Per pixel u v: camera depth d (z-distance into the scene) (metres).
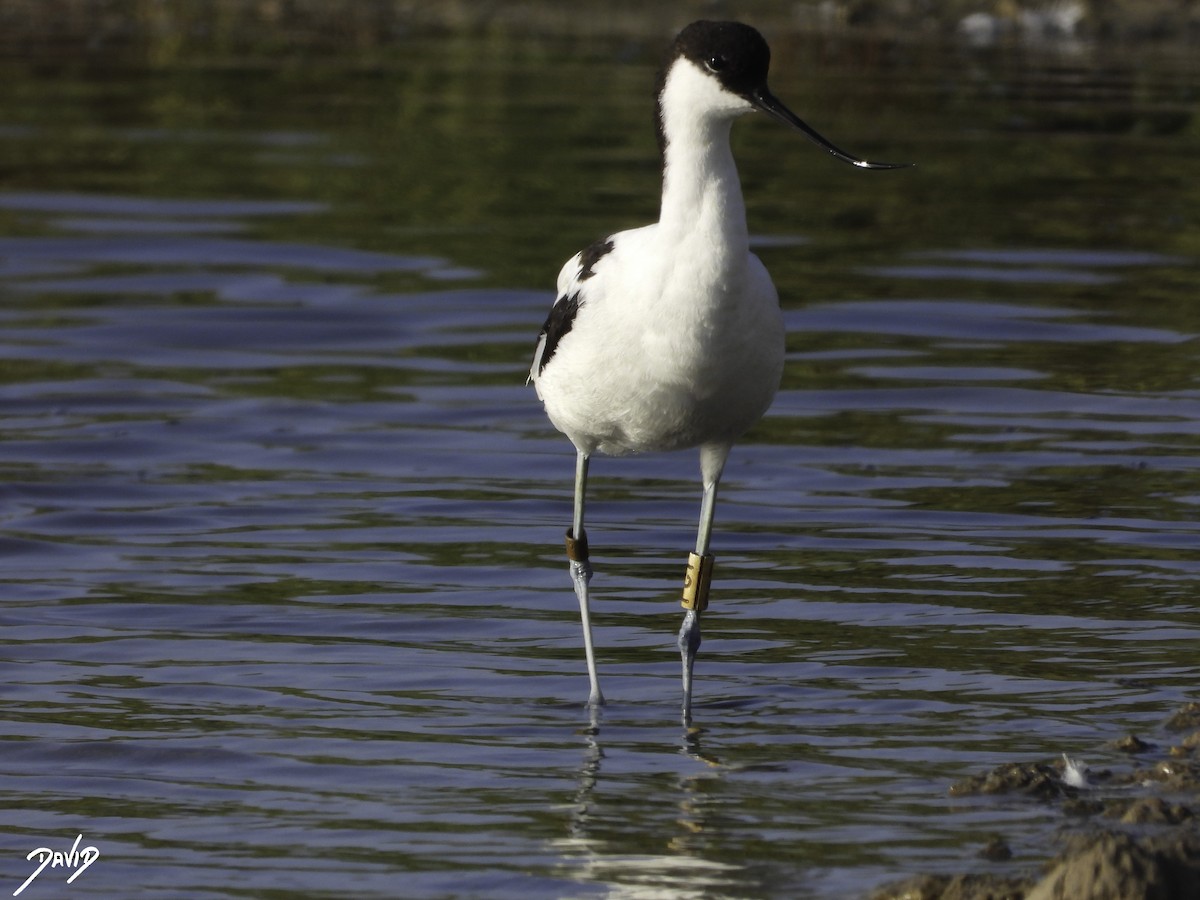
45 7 31.27
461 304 17.14
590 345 8.95
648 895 7.07
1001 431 13.96
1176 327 16.42
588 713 9.19
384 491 12.78
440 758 8.55
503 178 21.00
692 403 8.96
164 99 24.97
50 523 12.02
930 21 29.38
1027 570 11.17
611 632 10.37
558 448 13.78
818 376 15.26
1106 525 11.95
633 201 19.98
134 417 14.23
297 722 9.02
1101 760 8.34
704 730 8.90
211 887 7.20
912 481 12.92
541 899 7.06
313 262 18.34
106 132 23.12
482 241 18.84
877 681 9.52
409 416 14.40
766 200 20.52
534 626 10.47
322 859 7.45
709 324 8.70
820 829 7.63
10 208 19.94
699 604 9.45
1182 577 11.00
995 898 6.68
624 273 8.84
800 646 10.06
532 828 7.73
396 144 22.50
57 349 15.82
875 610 10.58
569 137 22.62
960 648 9.95
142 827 7.79
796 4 30.33
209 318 16.70
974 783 8.02
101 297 17.27
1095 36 28.70
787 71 26.03
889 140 22.42
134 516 12.20
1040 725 8.83
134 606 10.65
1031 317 16.69
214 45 28.62
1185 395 14.71
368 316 16.80
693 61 8.54
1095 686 9.34
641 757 8.55
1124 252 18.64
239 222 19.61
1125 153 22.23
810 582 11.08
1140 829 7.48
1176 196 20.56
